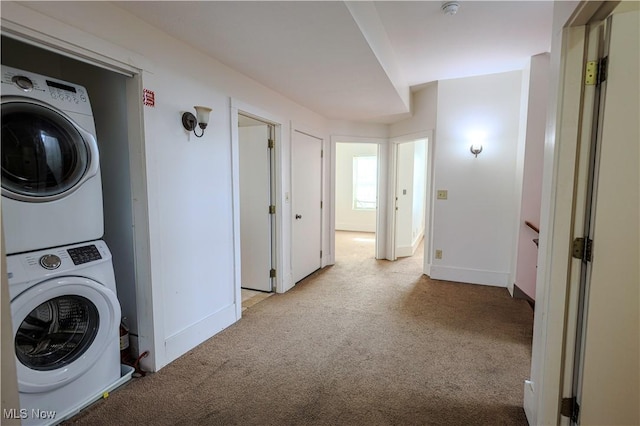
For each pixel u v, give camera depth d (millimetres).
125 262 2150
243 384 2010
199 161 2406
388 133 4988
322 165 4520
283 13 1761
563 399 1485
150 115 1978
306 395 1913
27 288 1480
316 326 2832
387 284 3996
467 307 3262
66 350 1719
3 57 1966
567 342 1457
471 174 3914
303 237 4152
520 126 3555
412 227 5582
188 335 2389
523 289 3482
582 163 1365
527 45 2902
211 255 2592
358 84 2998
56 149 1656
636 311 1285
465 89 3830
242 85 2785
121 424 1675
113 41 1731
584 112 1348
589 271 1339
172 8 1738
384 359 2303
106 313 1818
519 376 2100
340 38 2057
